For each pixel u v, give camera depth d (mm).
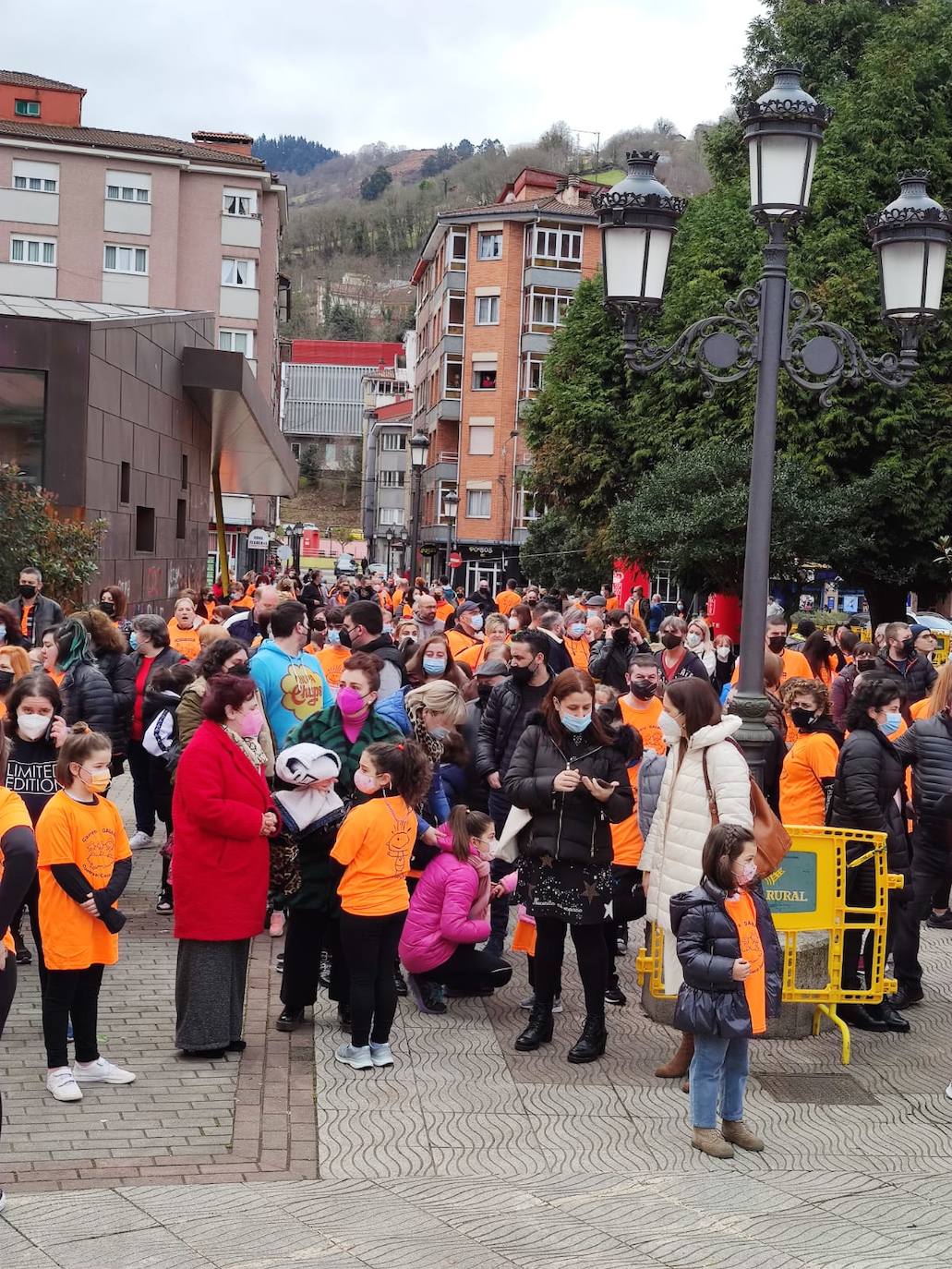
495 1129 6105
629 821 7969
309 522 126188
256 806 6816
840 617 33906
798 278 28250
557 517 49250
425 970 7707
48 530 17312
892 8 35312
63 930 6199
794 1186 5586
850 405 28016
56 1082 6215
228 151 65625
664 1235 5004
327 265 171625
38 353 19141
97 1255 4590
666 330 32656
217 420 32062
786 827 7422
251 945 9047
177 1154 5621
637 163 8844
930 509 28266
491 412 68562
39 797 7277
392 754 6781
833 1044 7559
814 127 8156
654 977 7688
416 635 12984
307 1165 5594
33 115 66500
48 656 9938
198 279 59500
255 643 11086
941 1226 5195
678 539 28094
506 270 67750
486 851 7832
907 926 8180
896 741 8500
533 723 7148
